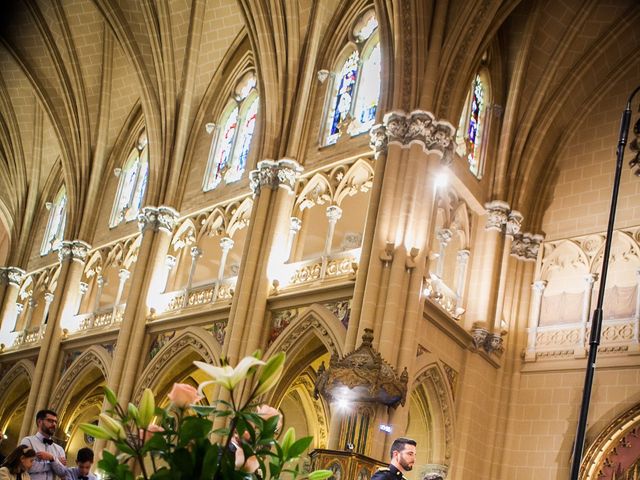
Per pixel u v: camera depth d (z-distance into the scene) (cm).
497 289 2306
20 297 3659
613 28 2381
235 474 429
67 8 3142
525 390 2272
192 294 2638
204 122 2975
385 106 2186
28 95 3584
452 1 2197
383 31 2239
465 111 2370
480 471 2212
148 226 2839
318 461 1652
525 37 2423
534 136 2434
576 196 2409
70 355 3106
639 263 2206
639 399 2059
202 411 429
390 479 909
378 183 2102
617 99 2430
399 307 1953
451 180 2253
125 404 2611
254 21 2523
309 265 2272
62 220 3619
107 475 425
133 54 2911
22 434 3041
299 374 2325
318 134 2473
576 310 2273
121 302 3006
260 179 2436
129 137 3350
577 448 716
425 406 2142
